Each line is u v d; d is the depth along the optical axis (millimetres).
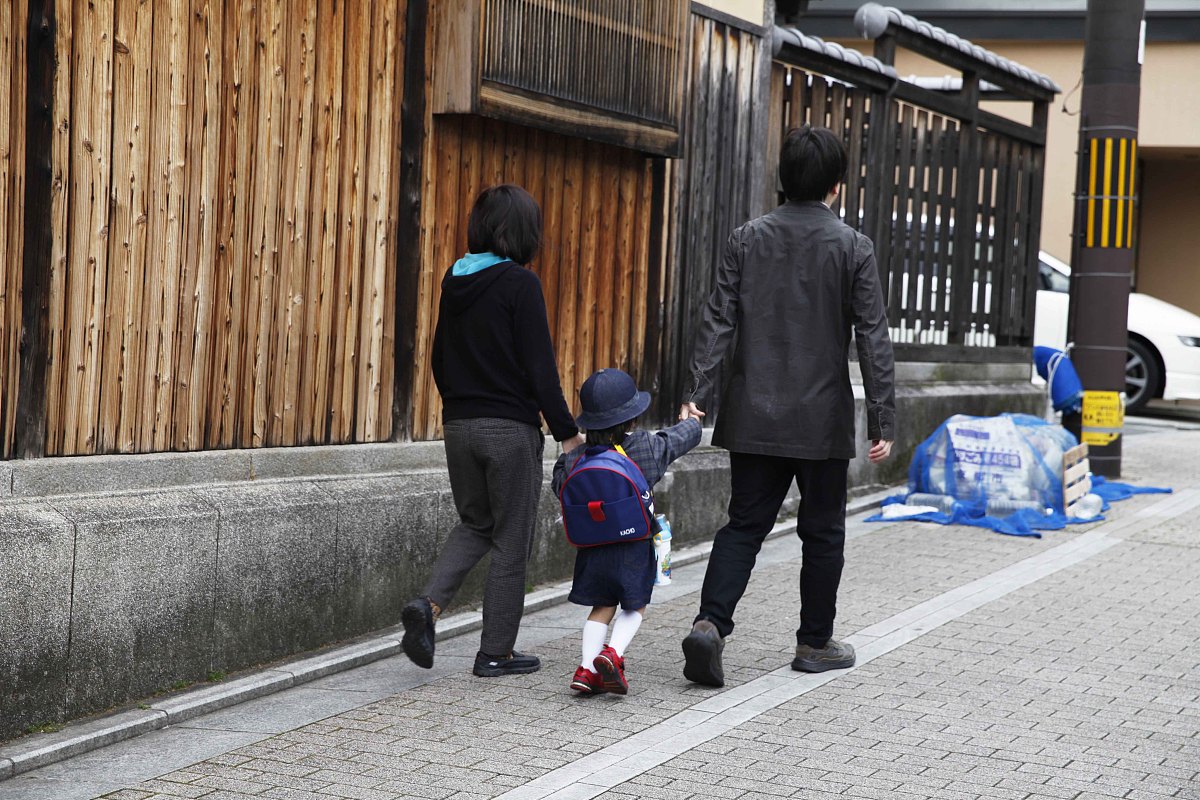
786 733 4320
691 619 5898
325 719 4445
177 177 4711
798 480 5016
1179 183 18359
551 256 6578
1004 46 16875
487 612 4969
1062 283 14859
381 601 5508
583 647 4758
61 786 3793
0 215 4109
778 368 4914
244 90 4957
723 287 5051
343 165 5426
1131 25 9922
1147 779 3936
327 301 5402
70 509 4270
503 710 4559
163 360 4719
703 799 3727
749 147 8125
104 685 4332
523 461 4871
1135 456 11555
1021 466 8367
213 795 3736
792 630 5688
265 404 5164
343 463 5488
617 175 7027
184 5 4688
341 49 5371
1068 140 16766
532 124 6121
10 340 4184
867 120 9414
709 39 7656
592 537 4660
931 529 8070
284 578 5016
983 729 4379
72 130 4324
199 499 4730
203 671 4703
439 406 6035
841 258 4891
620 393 4699
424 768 3965
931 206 10266
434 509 5750
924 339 10328
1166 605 6180
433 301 5938
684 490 7441
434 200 5887
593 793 3768
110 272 4496
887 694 4762
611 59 6629
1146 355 15000
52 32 4230
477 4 5707
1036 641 5512
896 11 9391
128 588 4391
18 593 4023
